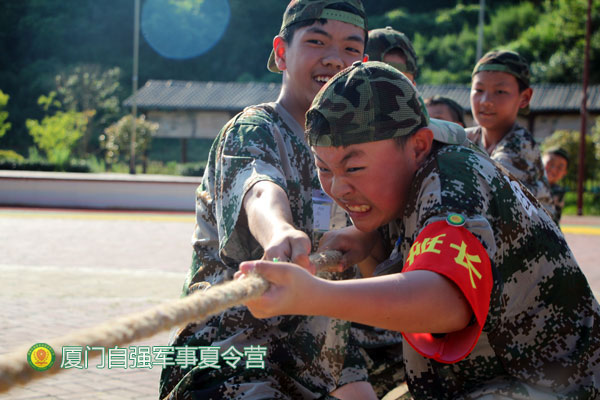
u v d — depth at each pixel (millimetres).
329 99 1662
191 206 20844
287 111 2383
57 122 43312
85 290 7176
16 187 20844
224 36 79562
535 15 71312
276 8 80812
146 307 6352
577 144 30844
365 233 2037
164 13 80750
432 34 74438
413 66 3992
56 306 6297
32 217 16516
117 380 4207
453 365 1784
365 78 1658
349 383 2469
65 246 11141
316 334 2133
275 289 1328
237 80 76250
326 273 2336
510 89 4027
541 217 1801
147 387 4078
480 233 1540
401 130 1665
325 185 1782
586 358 1738
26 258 9703
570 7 64312
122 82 77188
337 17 2361
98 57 80312
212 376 1962
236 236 1986
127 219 16609
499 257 1652
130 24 81688
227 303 1222
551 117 37688
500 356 1730
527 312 1732
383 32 3945
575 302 1790
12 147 69312
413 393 1863
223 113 44188
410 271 1472
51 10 84188
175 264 9539
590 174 31078
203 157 66000
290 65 2400
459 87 39062
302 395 2076
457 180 1612
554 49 64812
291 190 2238
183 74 78438
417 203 1661
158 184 20812
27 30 82312
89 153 49000
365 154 1652
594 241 13898
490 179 1667
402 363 2873
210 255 2135
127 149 40500
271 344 2043
